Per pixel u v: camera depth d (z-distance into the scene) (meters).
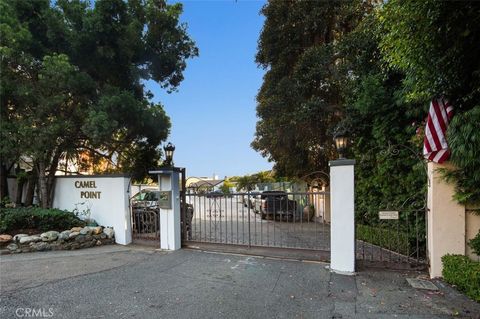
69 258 7.08
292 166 13.59
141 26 10.03
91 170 12.89
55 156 10.09
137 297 4.75
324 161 13.07
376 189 8.48
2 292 4.87
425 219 6.44
